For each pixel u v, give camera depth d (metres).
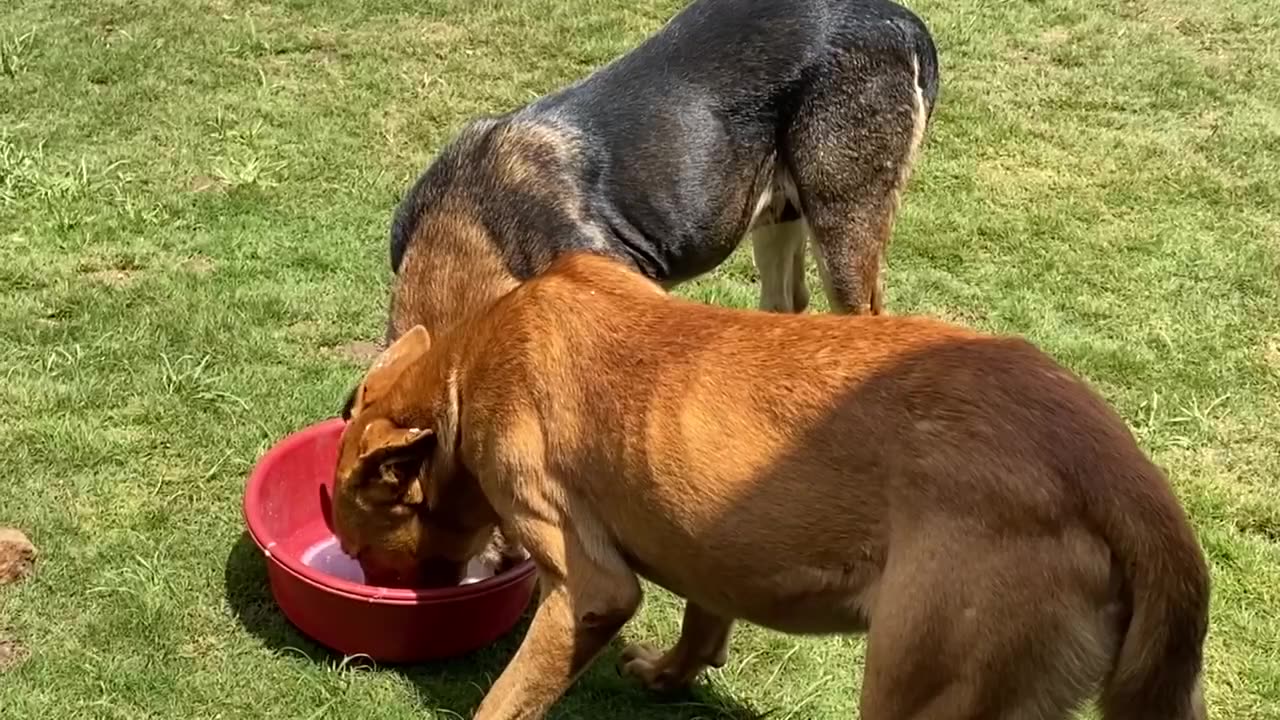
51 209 3.57
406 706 2.47
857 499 2.02
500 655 2.58
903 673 1.98
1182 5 5.25
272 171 3.80
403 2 4.82
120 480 2.83
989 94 4.49
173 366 3.09
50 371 3.06
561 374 2.21
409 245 2.73
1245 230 3.86
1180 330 3.46
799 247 3.15
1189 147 4.25
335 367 3.14
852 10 2.92
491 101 4.25
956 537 1.96
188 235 3.54
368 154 3.93
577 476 2.20
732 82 2.86
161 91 4.15
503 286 2.67
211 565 2.67
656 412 2.13
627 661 2.57
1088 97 4.52
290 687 2.48
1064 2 5.22
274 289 3.35
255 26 4.57
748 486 2.07
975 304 3.53
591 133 2.77
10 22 4.46
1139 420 3.17
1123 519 1.93
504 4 4.86
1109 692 1.97
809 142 2.91
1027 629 1.94
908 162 3.01
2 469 2.82
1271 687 2.59
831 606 2.07
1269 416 3.20
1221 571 2.80
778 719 2.52
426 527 2.44
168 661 2.51
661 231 2.81
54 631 2.54
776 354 2.10
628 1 4.93
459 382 2.31
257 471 2.65
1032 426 1.97
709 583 2.14
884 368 2.04
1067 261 3.70
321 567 2.71
